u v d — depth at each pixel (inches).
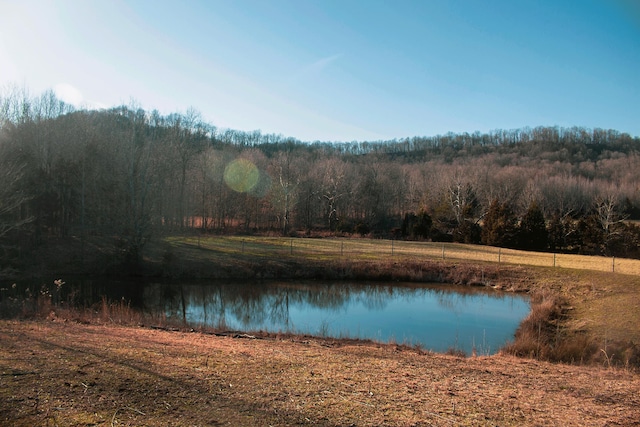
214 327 602.5
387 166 3014.3
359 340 552.1
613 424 247.1
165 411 224.2
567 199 2551.7
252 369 317.4
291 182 2186.3
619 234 1670.8
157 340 409.4
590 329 637.3
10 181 1054.4
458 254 1408.7
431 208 2299.5
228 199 2119.8
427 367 376.8
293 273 1175.0
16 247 1143.6
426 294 1023.6
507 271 1142.3
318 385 289.3
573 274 1047.0
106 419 209.6
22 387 243.0
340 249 1433.3
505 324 751.7
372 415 239.3
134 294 981.8
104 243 1310.3
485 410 260.8
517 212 2471.7
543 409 269.4
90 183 1349.7
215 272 1155.3
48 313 536.1
